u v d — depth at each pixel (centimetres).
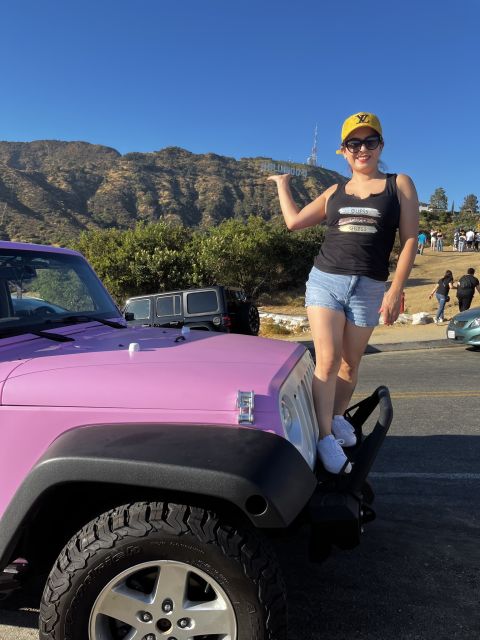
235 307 1120
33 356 240
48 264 334
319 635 240
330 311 269
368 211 264
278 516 170
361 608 261
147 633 188
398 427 580
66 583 186
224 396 197
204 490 172
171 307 1087
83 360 227
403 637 239
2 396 210
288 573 293
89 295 355
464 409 649
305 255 2592
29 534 204
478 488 412
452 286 1688
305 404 252
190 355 238
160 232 2481
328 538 208
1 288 290
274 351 264
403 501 392
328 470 243
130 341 276
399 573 293
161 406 197
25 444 205
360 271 266
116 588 186
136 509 187
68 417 202
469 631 243
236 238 2397
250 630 179
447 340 1286
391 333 1481
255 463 175
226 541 178
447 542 329
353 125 264
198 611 184
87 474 181
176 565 182
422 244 3431
